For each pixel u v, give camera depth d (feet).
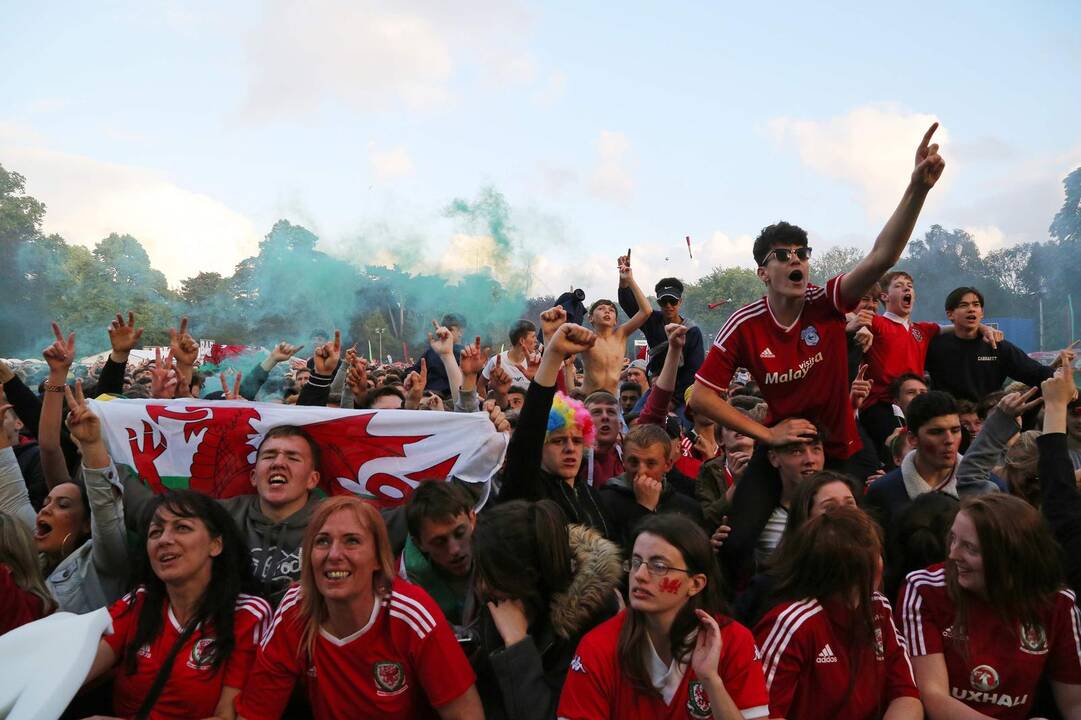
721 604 10.03
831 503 11.62
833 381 14.26
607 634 10.11
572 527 11.76
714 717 9.14
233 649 11.12
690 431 23.99
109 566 13.46
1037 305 163.43
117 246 198.90
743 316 14.33
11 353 193.26
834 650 10.26
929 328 24.58
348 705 10.46
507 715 10.50
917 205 12.78
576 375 33.83
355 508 10.55
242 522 13.71
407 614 10.41
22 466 18.13
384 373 31.27
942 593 11.10
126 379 27.09
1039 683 11.30
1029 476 14.67
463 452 15.12
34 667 10.54
